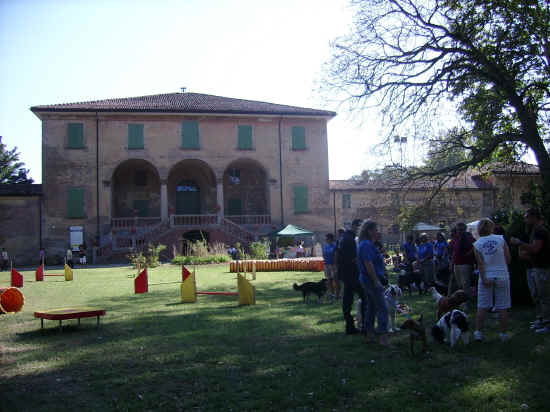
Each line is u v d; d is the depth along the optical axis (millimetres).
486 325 8102
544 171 13945
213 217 38531
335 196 39688
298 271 23016
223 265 27062
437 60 15250
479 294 6918
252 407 4578
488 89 15430
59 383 5531
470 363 5820
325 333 7898
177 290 15773
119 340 7793
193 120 37250
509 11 13891
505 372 5398
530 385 4938
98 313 8891
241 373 5684
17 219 34125
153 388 5242
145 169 39031
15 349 7285
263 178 41188
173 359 6414
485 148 15156
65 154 35094
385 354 6410
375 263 6977
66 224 34688
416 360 6066
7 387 5402
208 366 6035
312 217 39094
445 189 17391
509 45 13992
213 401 4781
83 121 35500
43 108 34500
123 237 33875
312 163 39469
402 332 7953
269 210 38500
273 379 5406
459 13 14797
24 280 20938
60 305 12453
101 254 33500
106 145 35688
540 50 14250
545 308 7461
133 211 37625
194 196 40562
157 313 10742
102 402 4852
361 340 7266
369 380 5262
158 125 36625
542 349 6281
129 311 11203
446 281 11516
